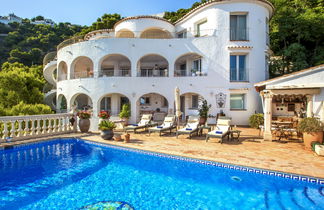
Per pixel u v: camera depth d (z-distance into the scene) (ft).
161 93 62.64
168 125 45.09
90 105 92.32
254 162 22.35
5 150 28.84
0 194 17.76
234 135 40.55
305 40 70.79
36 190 18.48
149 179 21.08
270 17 67.56
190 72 69.62
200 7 62.23
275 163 21.99
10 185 19.54
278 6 72.84
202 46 60.80
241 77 59.62
